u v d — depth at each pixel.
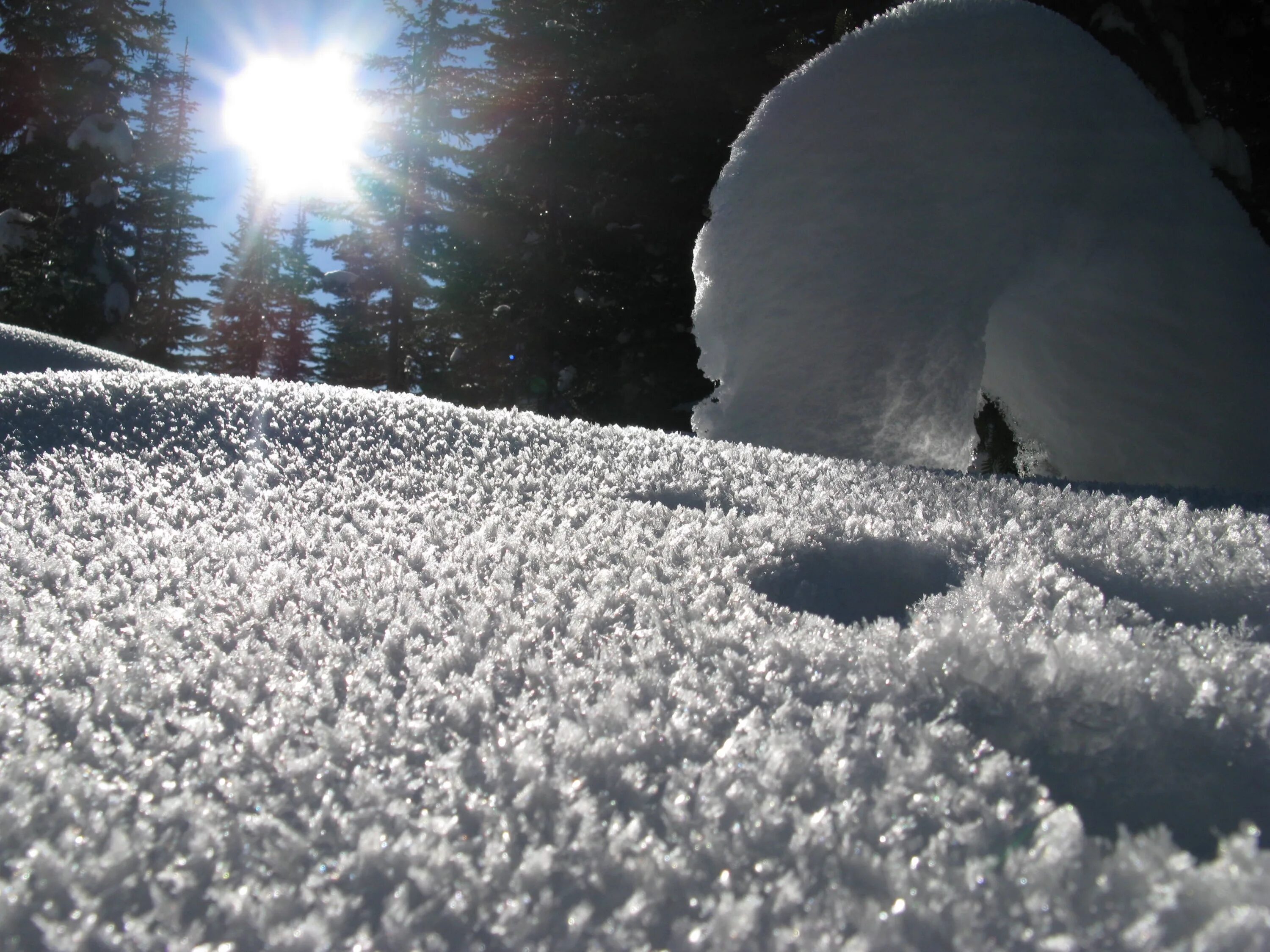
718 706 0.88
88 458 2.25
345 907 0.58
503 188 19.23
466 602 1.27
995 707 0.90
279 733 0.84
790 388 4.03
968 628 1.02
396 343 26.59
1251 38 8.32
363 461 2.33
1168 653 0.99
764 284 4.16
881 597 1.49
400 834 0.67
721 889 0.60
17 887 0.60
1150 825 0.75
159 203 27.53
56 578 1.37
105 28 20.38
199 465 2.24
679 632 1.13
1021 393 4.55
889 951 0.52
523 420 2.95
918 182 4.07
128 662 1.04
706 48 13.18
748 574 1.48
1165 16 6.93
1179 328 4.16
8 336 7.39
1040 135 4.12
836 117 4.23
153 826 0.69
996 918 0.55
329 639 1.11
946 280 3.97
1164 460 4.18
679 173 14.74
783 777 0.73
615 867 0.62
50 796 0.72
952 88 4.18
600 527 1.75
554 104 17.25
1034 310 4.31
